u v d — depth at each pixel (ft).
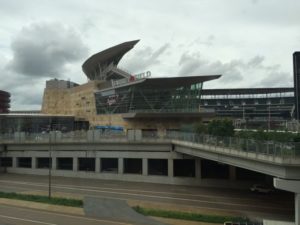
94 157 244.63
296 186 112.06
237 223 121.90
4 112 605.31
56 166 257.14
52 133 258.57
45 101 529.45
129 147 235.61
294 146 110.93
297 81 433.07
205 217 134.51
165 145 228.63
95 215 141.38
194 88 382.63
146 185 213.46
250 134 180.45
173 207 155.02
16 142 269.44
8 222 129.59
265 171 129.49
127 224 127.24
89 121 442.09
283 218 134.82
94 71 513.45
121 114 386.11
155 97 376.68
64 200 164.66
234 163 156.25
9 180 233.76
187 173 222.48
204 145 181.27
